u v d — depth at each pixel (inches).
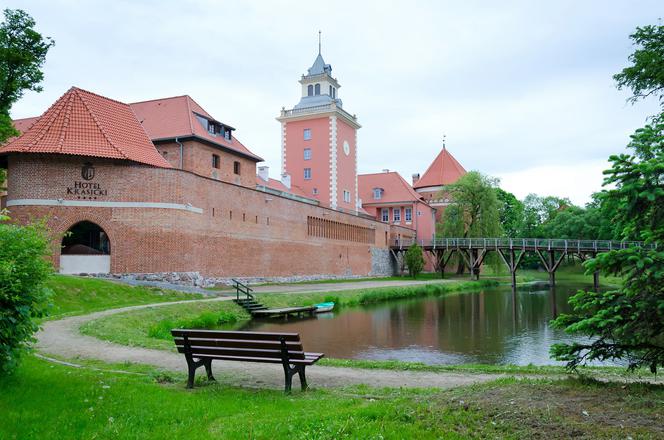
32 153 1173.7
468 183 2659.9
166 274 1262.3
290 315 1151.6
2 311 303.3
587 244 2127.2
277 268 1744.6
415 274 2571.4
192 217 1334.9
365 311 1267.2
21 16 1203.2
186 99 1770.4
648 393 272.5
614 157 273.9
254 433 245.1
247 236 1581.0
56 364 420.5
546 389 292.0
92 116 1298.0
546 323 1050.1
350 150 2770.7
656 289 269.4
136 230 1242.0
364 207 3275.1
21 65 1201.4
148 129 1680.6
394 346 775.7
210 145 1701.5
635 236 285.3
